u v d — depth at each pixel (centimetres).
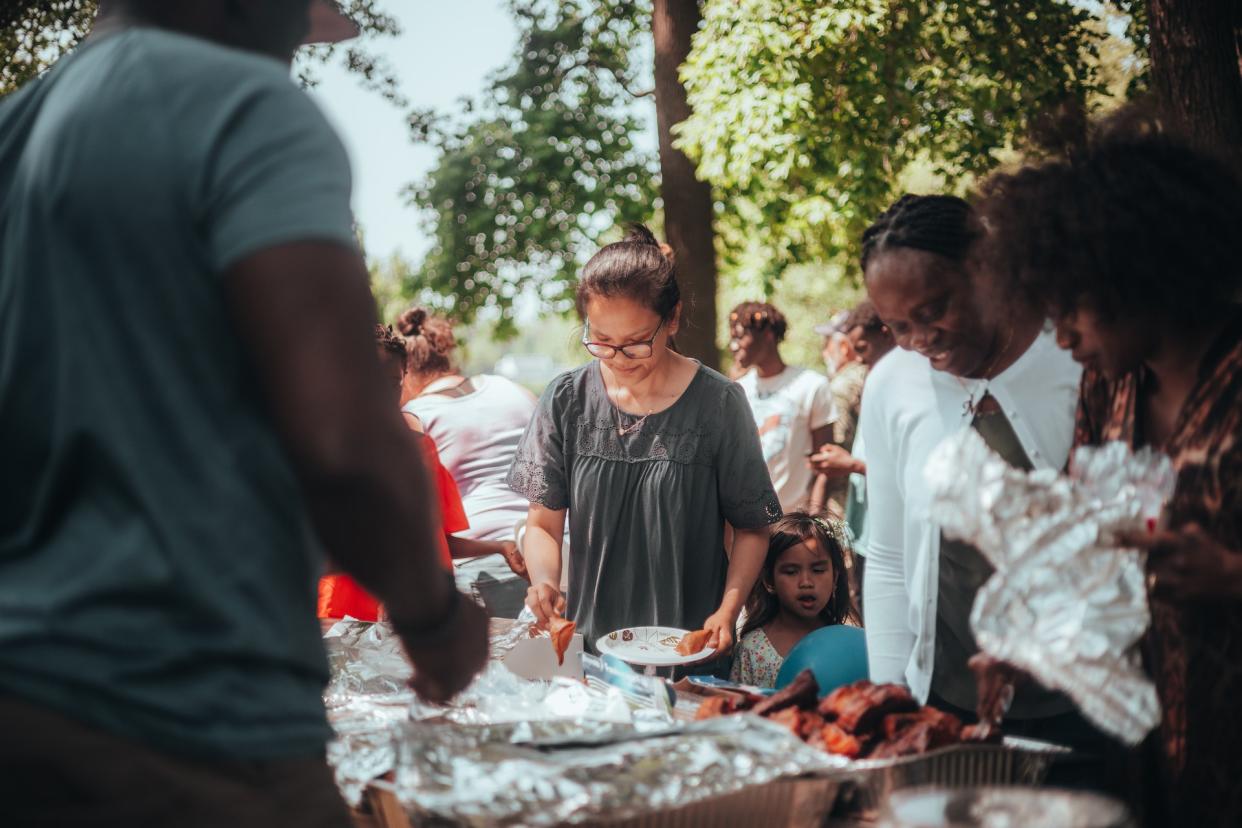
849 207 900
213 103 111
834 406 533
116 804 106
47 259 110
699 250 924
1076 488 149
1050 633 142
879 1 846
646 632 267
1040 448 188
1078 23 908
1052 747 164
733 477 280
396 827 171
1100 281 145
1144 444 162
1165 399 158
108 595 106
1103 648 141
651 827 146
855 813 161
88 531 108
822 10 834
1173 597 135
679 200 927
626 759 152
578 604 286
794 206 938
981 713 166
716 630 265
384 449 108
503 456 439
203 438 109
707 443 277
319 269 108
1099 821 116
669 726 172
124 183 108
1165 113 158
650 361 273
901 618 208
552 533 293
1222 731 144
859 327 538
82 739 105
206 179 108
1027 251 150
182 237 108
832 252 1043
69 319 108
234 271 107
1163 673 151
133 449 107
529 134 1395
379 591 115
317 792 116
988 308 169
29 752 104
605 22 1399
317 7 171
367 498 108
